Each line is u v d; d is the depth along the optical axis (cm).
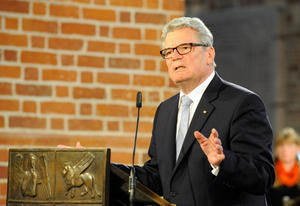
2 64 671
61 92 682
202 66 494
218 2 1803
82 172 426
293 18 1755
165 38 502
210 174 468
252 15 1775
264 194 467
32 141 670
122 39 701
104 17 698
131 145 692
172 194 480
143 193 446
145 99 702
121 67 698
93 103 688
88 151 429
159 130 524
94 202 422
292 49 1748
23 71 675
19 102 672
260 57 1769
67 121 680
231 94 489
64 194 429
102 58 694
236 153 459
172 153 498
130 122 696
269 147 471
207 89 499
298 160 1017
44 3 685
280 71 1756
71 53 687
